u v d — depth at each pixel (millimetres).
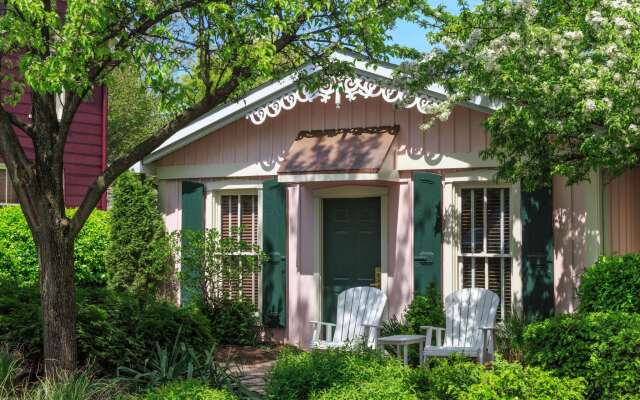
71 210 14719
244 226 13422
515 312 10781
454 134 11562
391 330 11352
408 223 11969
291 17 8414
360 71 11812
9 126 7902
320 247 12805
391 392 6285
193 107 8281
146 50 7742
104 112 16656
